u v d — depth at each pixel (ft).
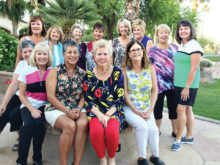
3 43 22.04
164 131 12.19
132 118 8.22
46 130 8.51
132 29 11.75
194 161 8.79
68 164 8.43
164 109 16.70
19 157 7.75
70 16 21.08
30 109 7.95
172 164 8.53
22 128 7.57
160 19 47.11
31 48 8.95
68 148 7.40
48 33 11.64
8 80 18.75
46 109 8.03
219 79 35.78
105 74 8.18
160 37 10.50
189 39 9.38
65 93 8.04
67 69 8.11
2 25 54.70
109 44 8.14
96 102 8.13
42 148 8.81
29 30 11.19
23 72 8.16
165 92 11.08
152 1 43.65
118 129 7.43
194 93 9.43
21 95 8.20
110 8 45.39
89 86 8.06
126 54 8.86
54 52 11.33
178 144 9.81
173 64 10.57
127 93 8.81
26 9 43.78
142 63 8.82
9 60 22.98
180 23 9.46
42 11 21.33
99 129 7.21
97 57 7.86
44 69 8.47
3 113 8.91
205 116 15.03
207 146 10.25
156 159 8.29
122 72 8.45
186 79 9.29
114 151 7.36
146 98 8.86
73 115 7.64
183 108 9.57
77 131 7.43
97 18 22.67
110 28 51.62
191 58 8.94
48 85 7.82
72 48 7.77
